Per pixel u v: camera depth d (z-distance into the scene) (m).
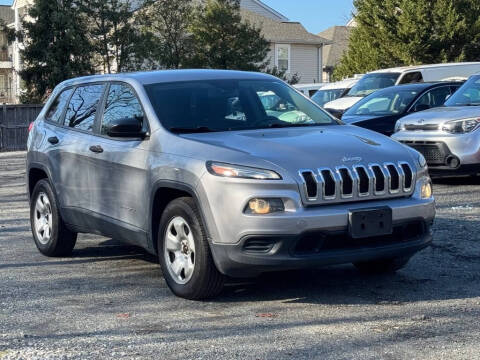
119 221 6.92
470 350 4.79
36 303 6.25
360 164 5.87
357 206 5.77
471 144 11.78
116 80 7.44
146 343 5.11
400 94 14.89
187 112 6.74
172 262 6.25
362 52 35.34
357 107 15.27
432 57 32.38
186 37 31.92
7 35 32.25
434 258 7.44
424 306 5.81
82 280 7.05
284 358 4.73
